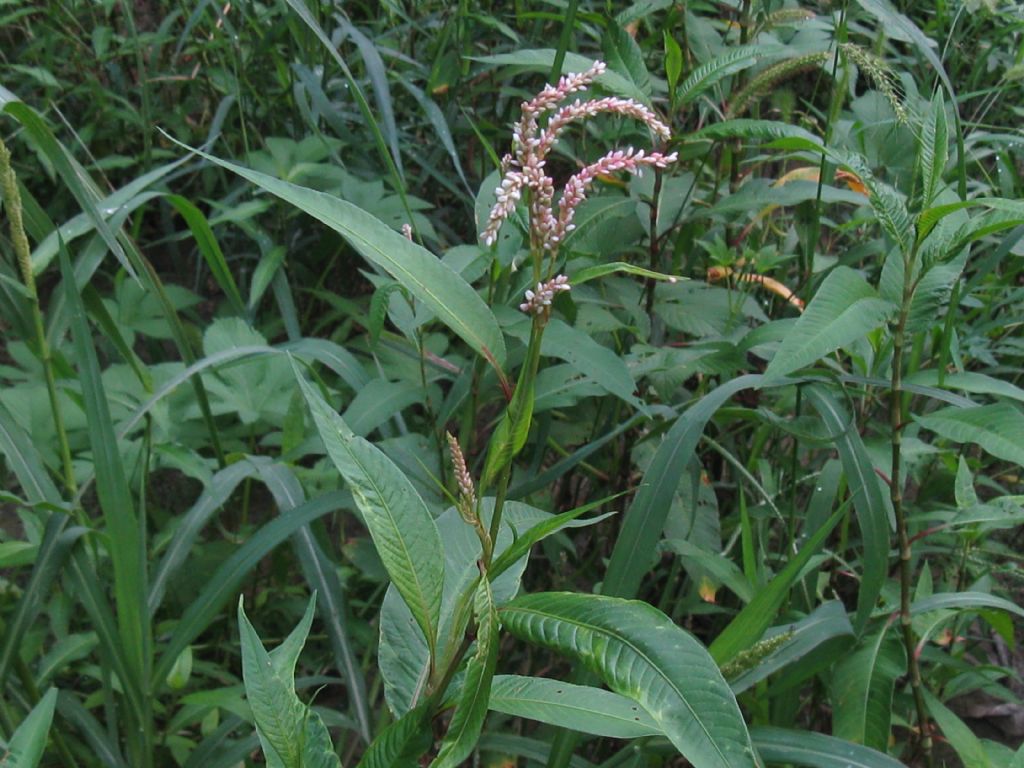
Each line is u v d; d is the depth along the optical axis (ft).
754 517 3.67
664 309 3.76
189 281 5.71
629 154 1.66
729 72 3.37
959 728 3.01
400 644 2.14
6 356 5.00
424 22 5.42
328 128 5.34
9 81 5.61
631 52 3.57
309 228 5.28
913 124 3.59
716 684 1.57
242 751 2.98
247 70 5.54
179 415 3.76
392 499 1.81
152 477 4.65
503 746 3.08
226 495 3.27
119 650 2.92
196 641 3.94
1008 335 4.56
